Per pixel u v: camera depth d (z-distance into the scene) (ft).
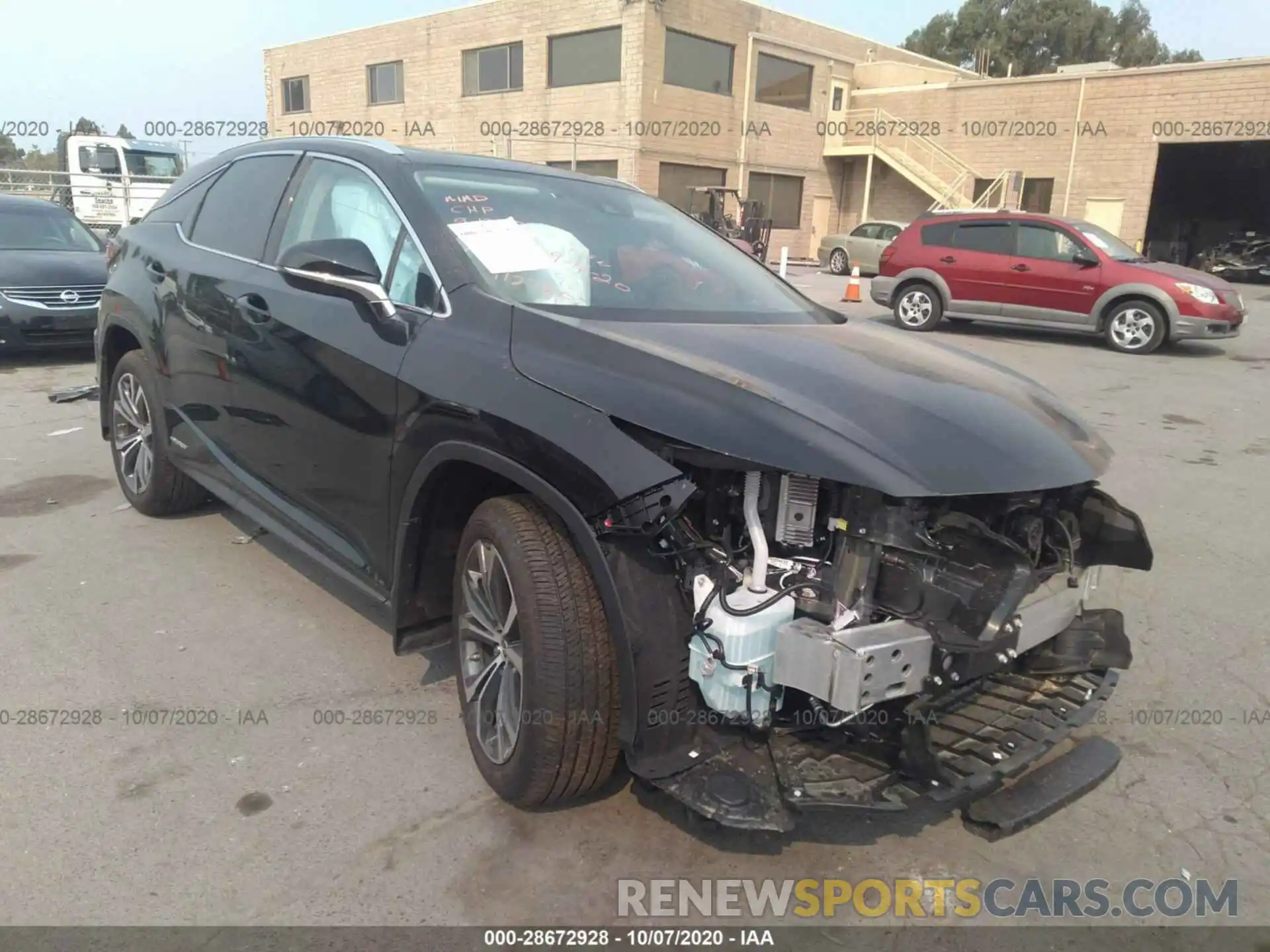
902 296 46.91
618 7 81.82
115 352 17.15
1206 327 38.70
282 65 113.70
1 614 12.99
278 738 10.32
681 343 9.37
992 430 8.60
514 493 9.41
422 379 9.58
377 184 11.48
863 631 7.63
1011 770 8.41
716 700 7.98
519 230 11.14
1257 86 76.69
